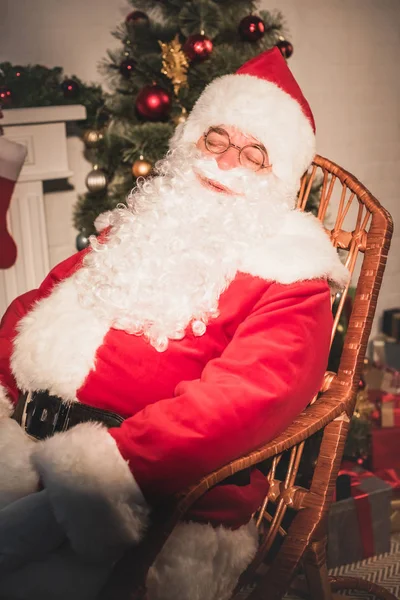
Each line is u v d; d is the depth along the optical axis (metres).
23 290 2.10
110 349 1.25
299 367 1.17
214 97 1.46
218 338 1.25
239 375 1.14
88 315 1.29
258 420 1.10
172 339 1.24
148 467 1.05
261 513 1.29
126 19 2.13
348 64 2.65
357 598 1.62
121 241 1.36
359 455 2.09
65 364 1.24
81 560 1.03
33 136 2.00
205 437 1.07
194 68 1.94
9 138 1.96
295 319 1.20
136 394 1.24
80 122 2.13
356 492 1.77
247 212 1.34
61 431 1.23
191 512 1.13
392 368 2.42
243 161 1.40
